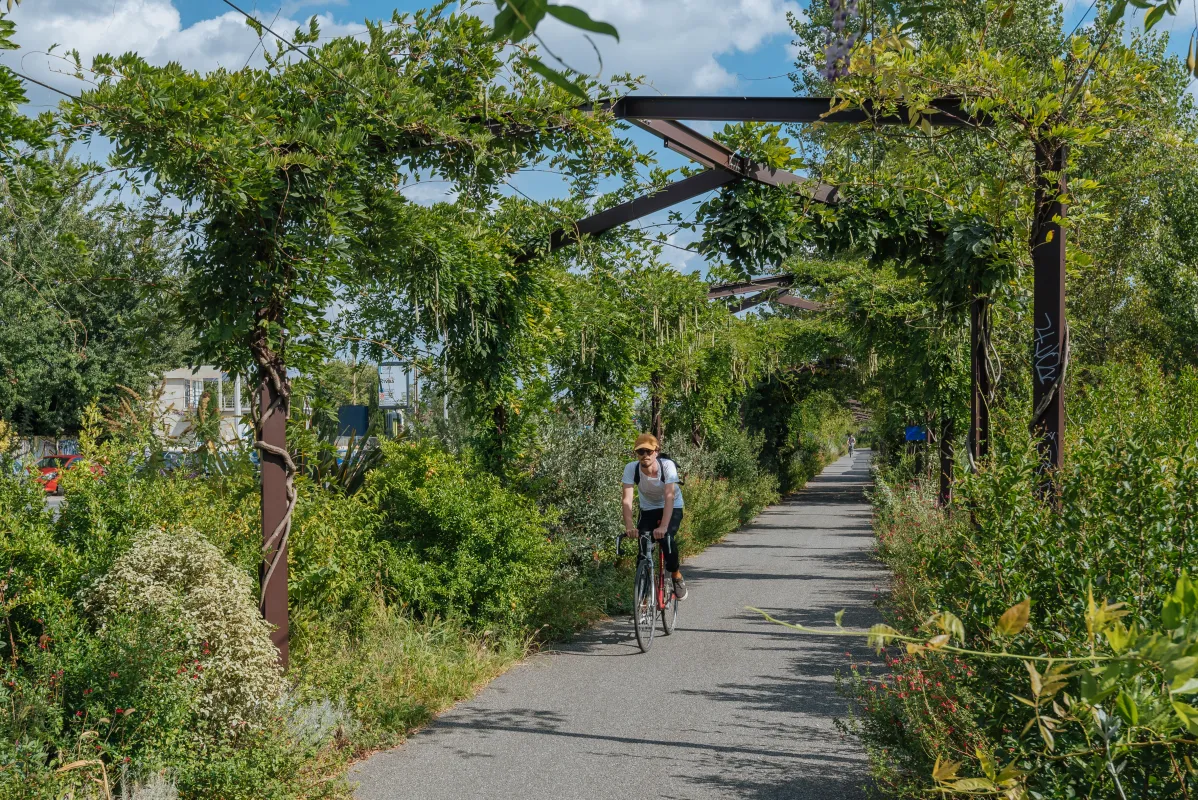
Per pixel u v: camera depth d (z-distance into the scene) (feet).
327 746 16.71
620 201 28.58
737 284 48.75
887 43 14.58
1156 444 12.58
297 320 19.03
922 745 12.71
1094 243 52.06
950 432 42.45
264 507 18.63
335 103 18.65
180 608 15.25
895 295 43.88
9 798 11.50
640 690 22.26
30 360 68.85
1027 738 10.05
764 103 22.59
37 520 17.94
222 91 16.84
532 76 20.33
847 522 72.90
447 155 20.35
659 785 15.80
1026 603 6.16
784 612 32.83
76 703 13.85
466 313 30.01
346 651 21.49
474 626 26.30
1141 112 22.39
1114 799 8.92
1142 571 10.80
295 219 18.10
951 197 26.68
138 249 18.43
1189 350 56.08
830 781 15.88
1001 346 34.17
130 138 15.84
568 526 34.47
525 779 16.20
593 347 39.55
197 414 27.84
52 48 15.39
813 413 116.88
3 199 15.01
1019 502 12.64
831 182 26.48
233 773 13.84
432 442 31.86
